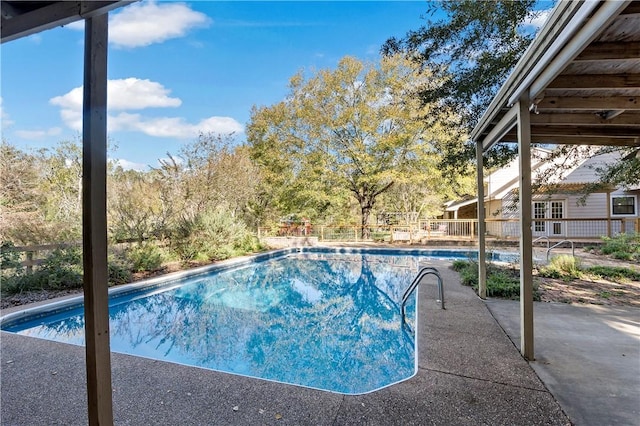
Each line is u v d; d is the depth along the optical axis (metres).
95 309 1.58
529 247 3.17
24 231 7.75
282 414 2.31
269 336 4.95
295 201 17.70
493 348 3.36
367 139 16.00
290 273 10.12
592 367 2.93
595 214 14.28
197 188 11.96
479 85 7.86
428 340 3.57
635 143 4.57
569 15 2.05
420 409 2.34
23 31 1.63
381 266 10.95
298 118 17.00
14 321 4.95
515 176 16.05
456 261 8.66
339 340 4.73
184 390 2.64
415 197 18.72
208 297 7.43
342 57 15.81
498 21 7.38
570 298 5.25
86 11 1.49
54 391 2.66
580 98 3.28
